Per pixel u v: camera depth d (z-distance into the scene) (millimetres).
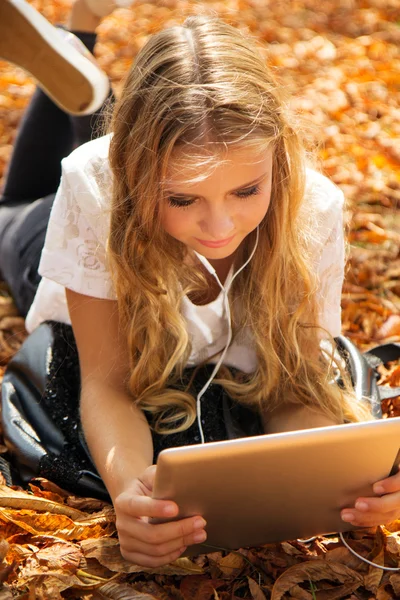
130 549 1776
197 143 1685
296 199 1985
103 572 1843
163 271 2016
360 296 3297
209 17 1928
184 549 1789
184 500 1668
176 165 1707
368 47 5996
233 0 6617
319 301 2268
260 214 1813
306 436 1566
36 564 1820
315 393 2170
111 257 2002
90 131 2969
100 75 1860
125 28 6098
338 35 6230
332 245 2211
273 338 2172
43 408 2311
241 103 1711
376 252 3535
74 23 3082
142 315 2061
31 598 1725
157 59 1792
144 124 1750
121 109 1847
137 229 1925
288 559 1921
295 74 5461
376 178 4184
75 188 2113
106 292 2129
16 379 2385
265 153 1753
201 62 1761
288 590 1829
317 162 2283
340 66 5648
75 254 2127
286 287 2129
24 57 1849
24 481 2186
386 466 1731
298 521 1838
